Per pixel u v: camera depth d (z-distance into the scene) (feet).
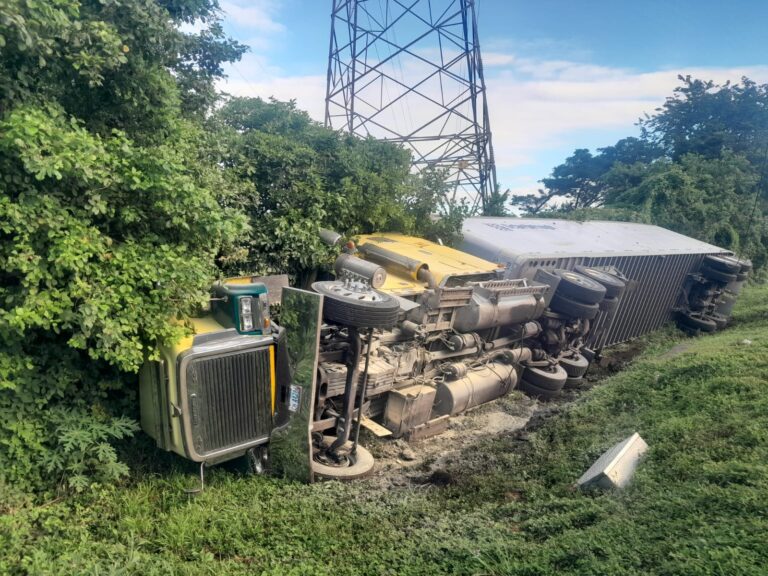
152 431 18.80
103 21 17.06
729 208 85.87
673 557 13.33
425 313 27.55
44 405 17.34
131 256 17.01
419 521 17.83
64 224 15.56
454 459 23.81
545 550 15.02
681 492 16.71
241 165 27.43
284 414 19.99
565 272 37.58
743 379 24.89
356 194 32.55
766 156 103.14
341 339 23.34
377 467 23.26
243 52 24.95
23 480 16.56
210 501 17.84
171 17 20.01
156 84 18.94
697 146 110.63
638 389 28.50
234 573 14.25
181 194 17.78
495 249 37.22
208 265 19.69
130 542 14.98
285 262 27.81
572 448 23.40
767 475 16.31
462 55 66.95
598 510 16.85
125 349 16.55
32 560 13.66
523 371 36.47
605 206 96.58
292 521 17.11
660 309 57.16
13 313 14.80
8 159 14.76
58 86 17.02
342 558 15.49
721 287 59.77
